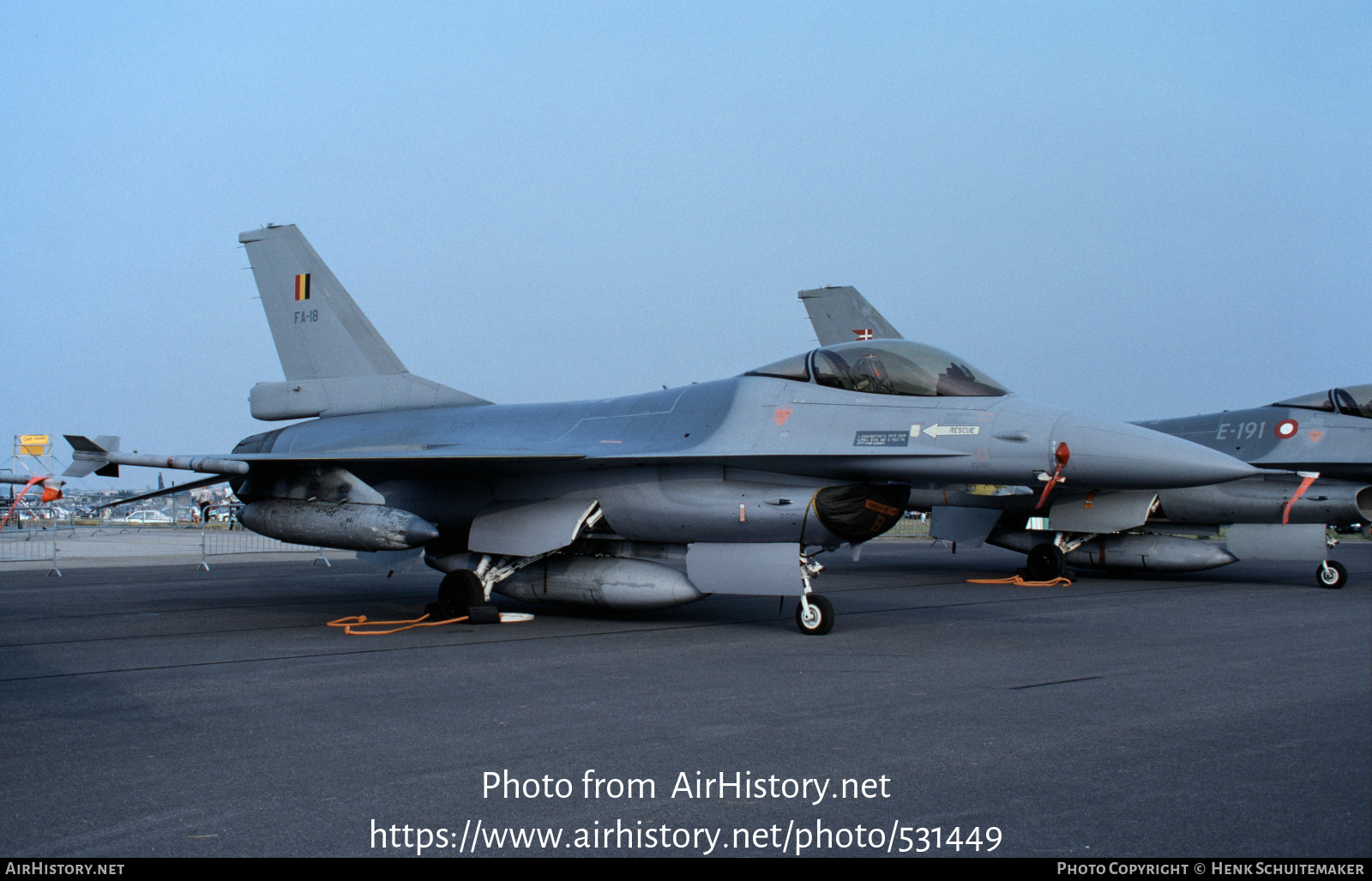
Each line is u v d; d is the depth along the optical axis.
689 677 7.61
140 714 6.39
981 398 10.23
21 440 14.15
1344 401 15.98
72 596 14.99
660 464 11.05
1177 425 18.58
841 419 10.42
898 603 13.15
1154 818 4.21
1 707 6.63
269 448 15.20
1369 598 13.66
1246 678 7.36
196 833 4.15
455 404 14.41
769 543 10.40
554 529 11.40
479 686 7.30
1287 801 4.41
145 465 10.60
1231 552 16.25
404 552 12.39
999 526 18.08
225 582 17.69
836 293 23.00
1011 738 5.57
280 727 6.00
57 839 4.07
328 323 15.46
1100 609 12.26
